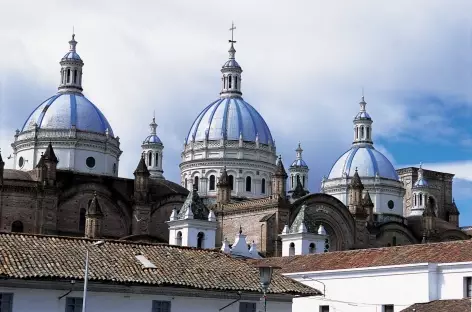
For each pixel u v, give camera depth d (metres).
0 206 122.25
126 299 62.56
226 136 169.88
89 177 132.12
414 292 78.69
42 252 62.47
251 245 125.25
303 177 194.50
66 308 60.47
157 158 182.50
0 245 61.91
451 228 168.62
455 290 76.56
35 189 124.94
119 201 133.00
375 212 185.25
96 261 63.31
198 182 169.75
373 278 82.38
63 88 153.50
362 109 196.62
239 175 168.00
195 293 64.81
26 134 148.25
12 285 58.44
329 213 144.75
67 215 128.88
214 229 121.94
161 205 138.12
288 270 90.88
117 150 151.50
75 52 155.50
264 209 137.12
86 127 147.62
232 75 178.25
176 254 69.31
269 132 175.00
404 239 161.25
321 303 86.38
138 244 69.38
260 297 67.31
